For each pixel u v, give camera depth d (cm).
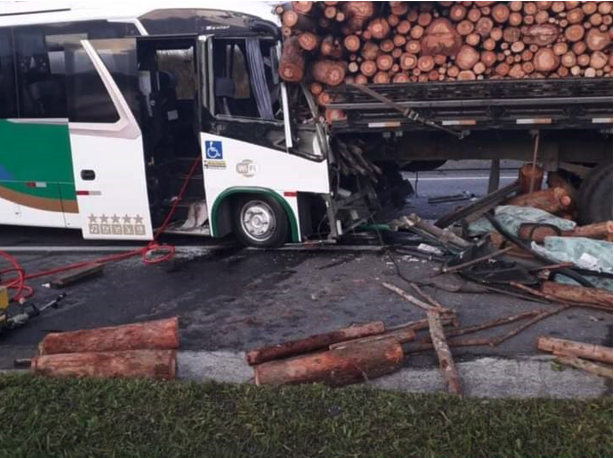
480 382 441
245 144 750
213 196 776
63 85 803
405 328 511
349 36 724
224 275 705
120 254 804
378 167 822
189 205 822
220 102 752
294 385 426
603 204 750
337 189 757
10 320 564
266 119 738
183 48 798
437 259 713
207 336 544
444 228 777
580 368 448
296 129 739
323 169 729
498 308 573
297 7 691
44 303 637
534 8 692
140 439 372
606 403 390
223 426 380
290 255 765
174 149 841
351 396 407
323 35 732
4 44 816
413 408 390
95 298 650
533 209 744
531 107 698
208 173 773
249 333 546
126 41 760
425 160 829
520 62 710
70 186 828
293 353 466
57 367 442
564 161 790
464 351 488
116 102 773
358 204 780
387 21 716
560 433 362
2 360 506
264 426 378
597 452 346
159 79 809
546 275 610
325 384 430
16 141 839
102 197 809
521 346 494
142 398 411
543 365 459
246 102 743
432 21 713
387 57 725
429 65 721
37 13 803
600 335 511
